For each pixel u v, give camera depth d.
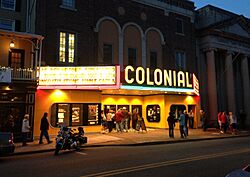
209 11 32.75
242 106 34.53
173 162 9.86
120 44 24.67
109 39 24.17
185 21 30.16
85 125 20.53
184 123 19.11
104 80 19.88
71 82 19.75
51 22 21.20
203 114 25.23
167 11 28.52
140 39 26.08
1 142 10.88
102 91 22.84
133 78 20.48
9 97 17.62
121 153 12.42
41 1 20.89
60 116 19.69
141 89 20.78
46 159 11.06
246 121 32.94
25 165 9.75
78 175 7.89
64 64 21.33
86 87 19.89
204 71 31.38
